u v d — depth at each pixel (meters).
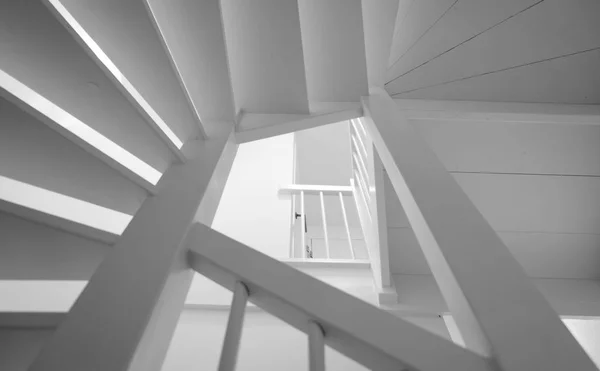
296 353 2.05
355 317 0.75
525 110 1.69
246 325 2.16
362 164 2.75
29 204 1.17
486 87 1.70
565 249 2.33
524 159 2.03
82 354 0.64
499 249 0.79
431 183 1.00
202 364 2.00
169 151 1.12
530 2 1.40
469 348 0.71
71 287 1.48
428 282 2.42
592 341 2.66
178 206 0.95
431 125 1.94
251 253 0.89
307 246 4.73
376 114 1.41
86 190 1.09
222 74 1.24
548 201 2.16
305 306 0.77
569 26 1.44
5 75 1.08
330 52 1.50
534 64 1.59
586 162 2.01
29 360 0.93
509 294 0.70
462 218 0.88
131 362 0.65
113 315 0.70
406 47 1.75
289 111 1.52
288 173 3.57
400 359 0.67
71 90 0.97
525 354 0.61
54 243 0.94
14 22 0.78
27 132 0.86
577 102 1.70
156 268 0.79
